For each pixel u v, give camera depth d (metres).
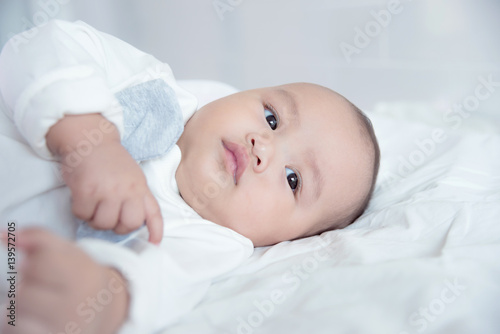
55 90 0.65
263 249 0.97
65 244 0.48
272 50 2.19
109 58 0.91
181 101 0.98
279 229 0.97
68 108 0.65
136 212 0.62
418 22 1.76
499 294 0.68
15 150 0.71
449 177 1.11
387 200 1.13
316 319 0.62
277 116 0.99
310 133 0.98
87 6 2.09
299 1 2.05
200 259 0.76
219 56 2.32
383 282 0.69
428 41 1.76
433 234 0.87
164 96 0.89
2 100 0.76
